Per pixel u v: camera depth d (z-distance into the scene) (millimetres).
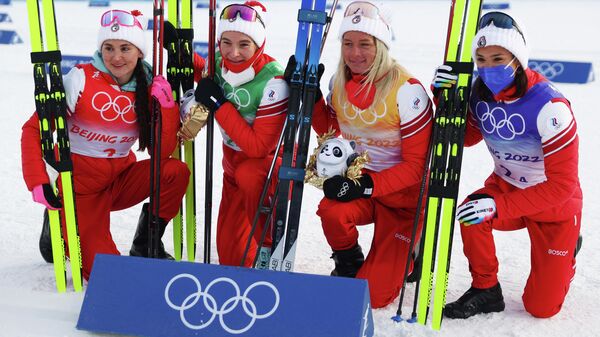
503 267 3883
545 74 11547
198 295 2764
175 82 3455
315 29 2885
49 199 3068
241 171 3291
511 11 20406
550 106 2852
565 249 3066
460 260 3959
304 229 4492
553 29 17031
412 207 3318
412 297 3385
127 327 2770
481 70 2889
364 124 3180
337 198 3037
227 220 3508
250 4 3256
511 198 2928
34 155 3102
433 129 3023
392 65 3078
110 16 3113
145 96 3266
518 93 2896
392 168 3121
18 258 3725
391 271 3207
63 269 3221
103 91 3195
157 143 3170
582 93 10336
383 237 3270
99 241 3346
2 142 6652
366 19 2975
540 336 2975
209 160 3197
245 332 2699
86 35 16141
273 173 3295
